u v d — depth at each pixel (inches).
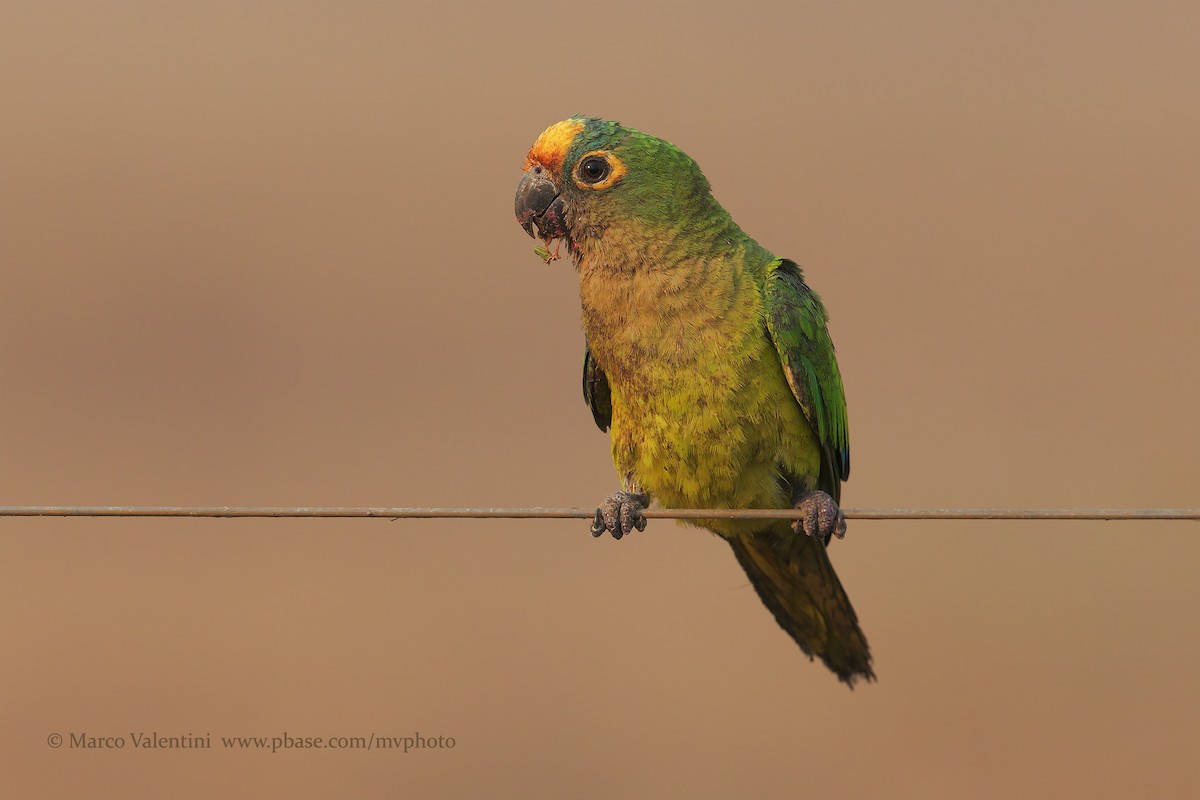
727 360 418.6
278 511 348.2
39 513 339.3
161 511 342.6
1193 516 337.4
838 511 427.2
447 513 354.6
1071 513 344.2
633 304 426.6
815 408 430.3
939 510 350.3
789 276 440.5
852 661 494.9
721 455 426.9
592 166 434.9
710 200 441.1
